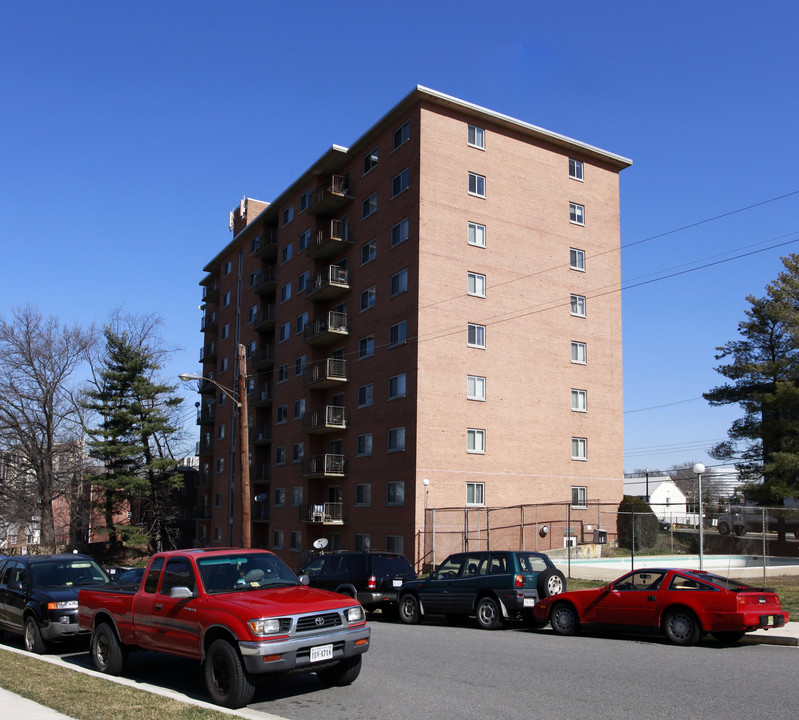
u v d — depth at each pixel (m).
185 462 80.56
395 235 37.91
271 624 8.94
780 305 40.91
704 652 13.13
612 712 8.48
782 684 10.04
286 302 49.22
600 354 41.00
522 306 38.50
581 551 35.06
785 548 39.19
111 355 58.22
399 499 35.12
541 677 10.70
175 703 8.69
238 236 57.81
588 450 39.56
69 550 57.75
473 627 18.31
